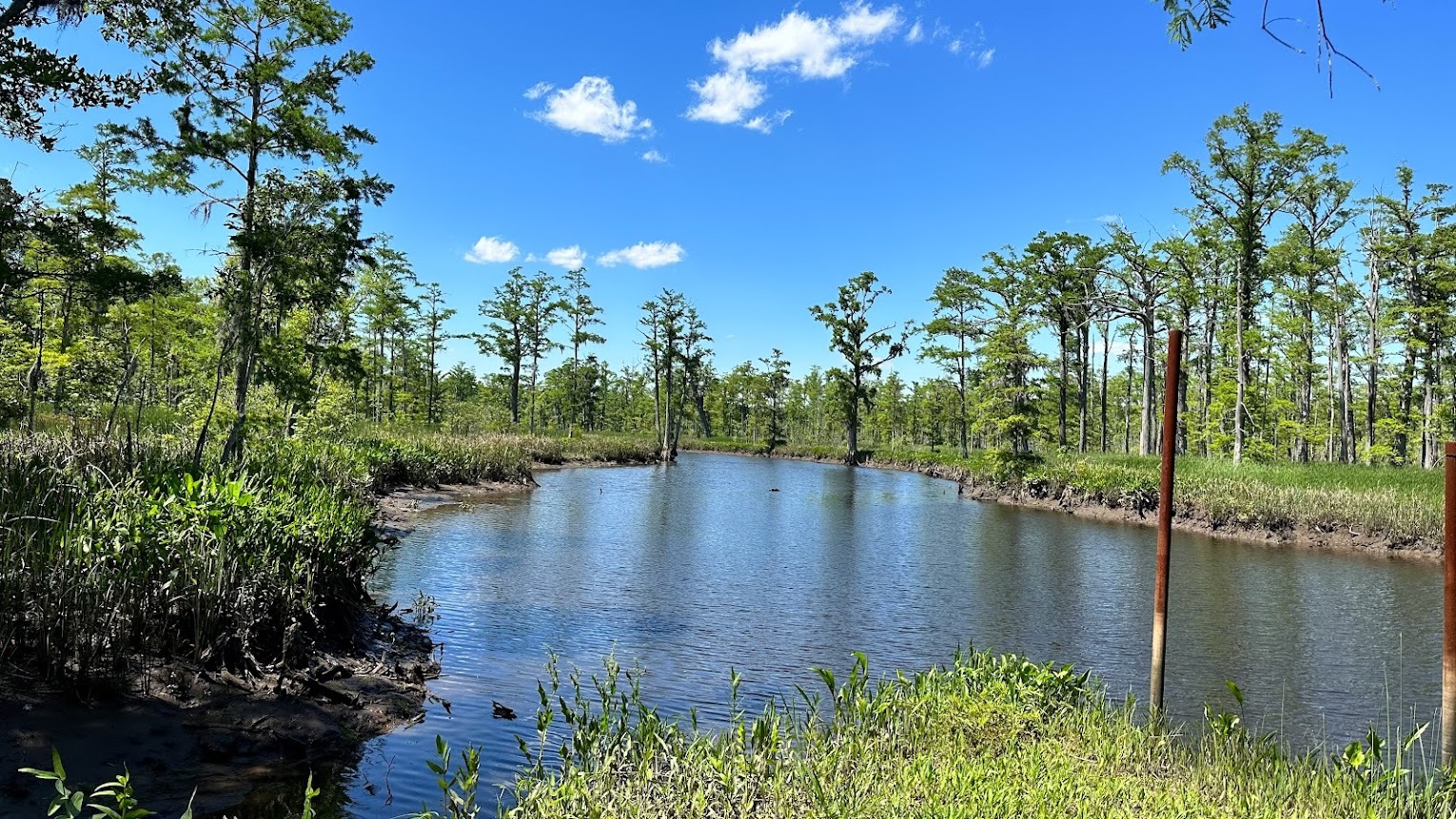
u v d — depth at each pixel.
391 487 24.14
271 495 9.68
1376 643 11.05
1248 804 4.59
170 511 7.47
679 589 13.29
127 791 3.55
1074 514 27.09
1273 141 31.66
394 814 5.10
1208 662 10.06
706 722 7.16
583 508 24.52
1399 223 36.53
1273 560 18.12
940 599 13.32
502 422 50.44
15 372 18.22
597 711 7.31
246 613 7.07
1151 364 40.62
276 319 16.55
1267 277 36.19
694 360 64.25
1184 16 3.47
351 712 6.73
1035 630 11.52
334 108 16.12
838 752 5.01
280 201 15.13
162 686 6.16
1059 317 44.25
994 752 5.21
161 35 14.08
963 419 52.12
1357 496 21.81
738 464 53.94
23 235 10.23
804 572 15.38
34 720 5.24
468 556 15.20
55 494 7.84
